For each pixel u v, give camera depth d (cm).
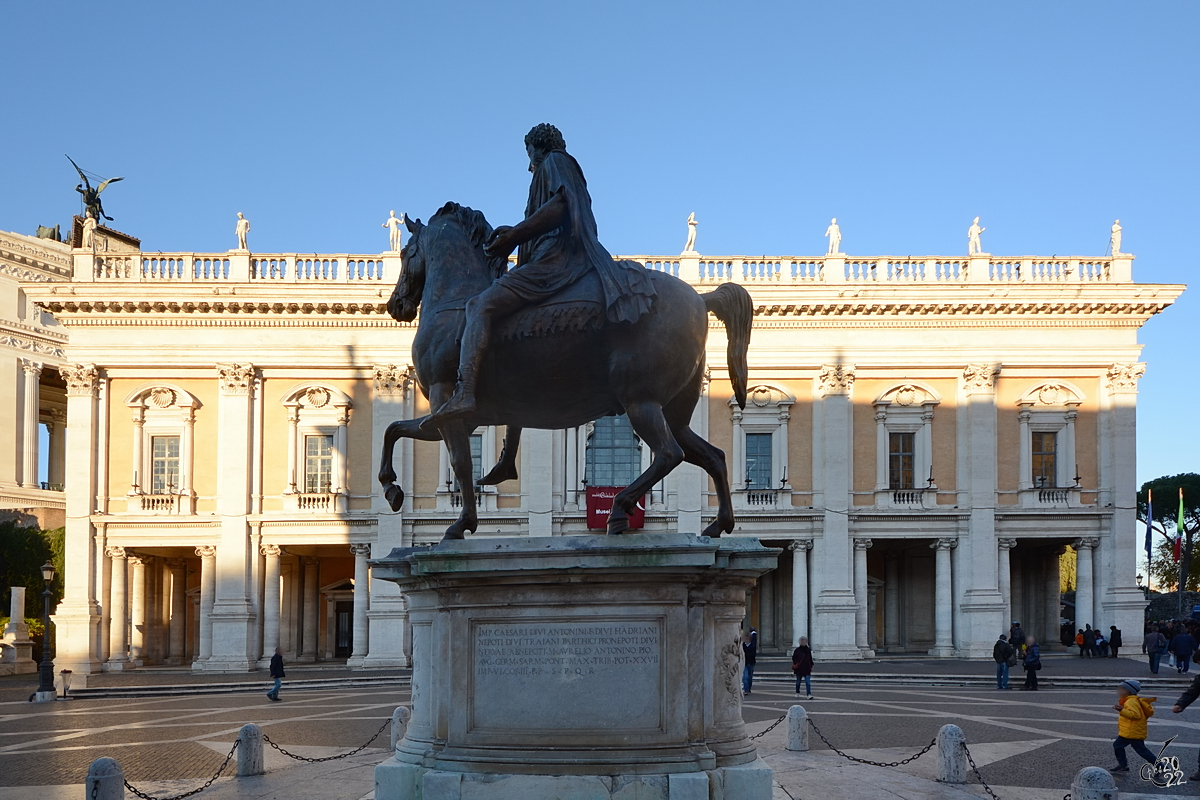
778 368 5375
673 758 927
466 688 962
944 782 1504
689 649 953
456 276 1055
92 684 4150
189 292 5181
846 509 5259
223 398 5247
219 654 5066
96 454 5250
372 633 5097
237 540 5166
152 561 5650
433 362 1028
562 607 955
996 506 5309
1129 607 5244
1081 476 5391
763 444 5391
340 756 1756
